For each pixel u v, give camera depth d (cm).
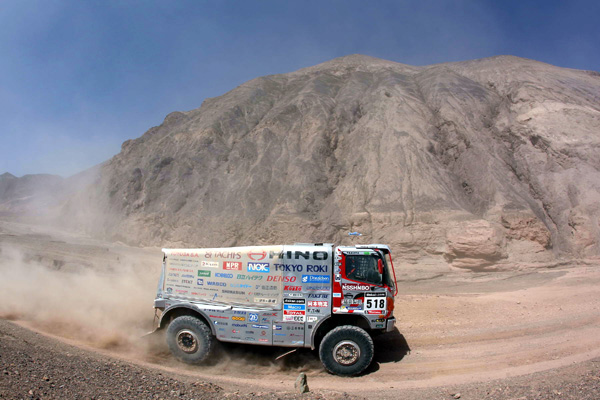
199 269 955
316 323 897
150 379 760
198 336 923
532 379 840
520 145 3603
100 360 859
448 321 1319
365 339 883
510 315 1384
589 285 1919
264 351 1009
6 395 568
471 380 878
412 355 1038
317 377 890
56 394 614
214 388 771
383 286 902
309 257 909
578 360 973
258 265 918
